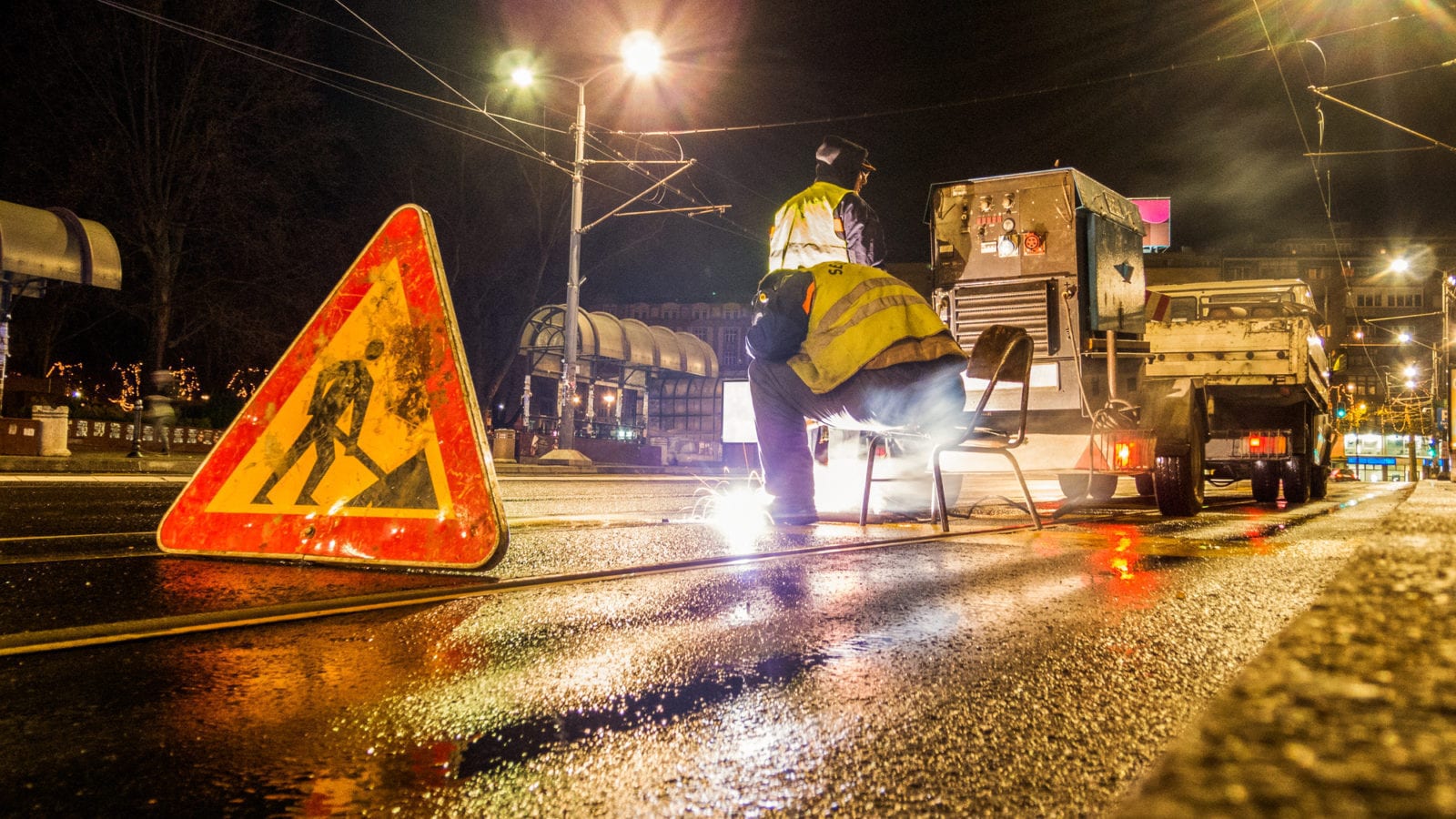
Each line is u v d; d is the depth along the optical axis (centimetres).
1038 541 470
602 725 160
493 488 327
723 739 152
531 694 180
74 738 153
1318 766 36
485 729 158
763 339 516
